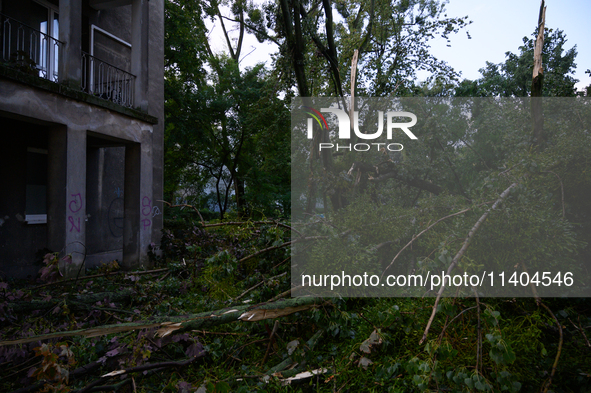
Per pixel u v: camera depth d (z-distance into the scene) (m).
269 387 2.38
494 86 13.54
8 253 6.21
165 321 2.58
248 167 15.85
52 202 5.68
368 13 9.04
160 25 8.31
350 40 8.92
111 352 2.73
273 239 3.94
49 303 3.71
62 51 5.76
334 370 2.50
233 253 4.18
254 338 3.11
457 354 2.28
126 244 7.14
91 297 4.02
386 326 2.50
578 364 2.28
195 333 2.89
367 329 2.82
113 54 8.36
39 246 6.73
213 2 14.34
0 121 6.16
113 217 8.55
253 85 15.02
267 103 8.21
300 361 2.61
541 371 2.24
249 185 15.21
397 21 8.59
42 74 6.73
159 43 8.23
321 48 7.11
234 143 15.58
